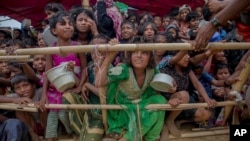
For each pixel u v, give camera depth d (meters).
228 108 2.81
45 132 2.78
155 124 2.60
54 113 2.72
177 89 2.92
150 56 2.62
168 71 2.93
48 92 2.83
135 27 4.11
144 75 2.67
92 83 2.92
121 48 2.31
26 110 2.68
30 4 8.18
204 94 2.89
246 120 2.89
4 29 6.03
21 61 2.85
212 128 2.86
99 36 3.09
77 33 3.50
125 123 2.62
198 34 2.23
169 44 2.30
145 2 8.68
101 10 3.97
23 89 2.90
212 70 3.79
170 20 5.60
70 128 2.77
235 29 3.96
